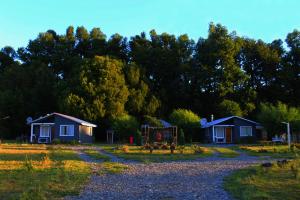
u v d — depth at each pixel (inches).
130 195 516.4
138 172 764.0
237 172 738.2
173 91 3021.7
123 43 3383.4
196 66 3016.7
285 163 815.1
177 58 3122.5
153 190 554.6
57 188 549.6
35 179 621.3
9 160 938.1
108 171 772.6
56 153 1195.9
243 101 2878.9
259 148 1507.1
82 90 2460.6
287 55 3048.7
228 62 2891.2
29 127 2751.0
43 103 2819.9
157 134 1823.3
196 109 2942.9
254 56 3093.0
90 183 614.5
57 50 3203.7
